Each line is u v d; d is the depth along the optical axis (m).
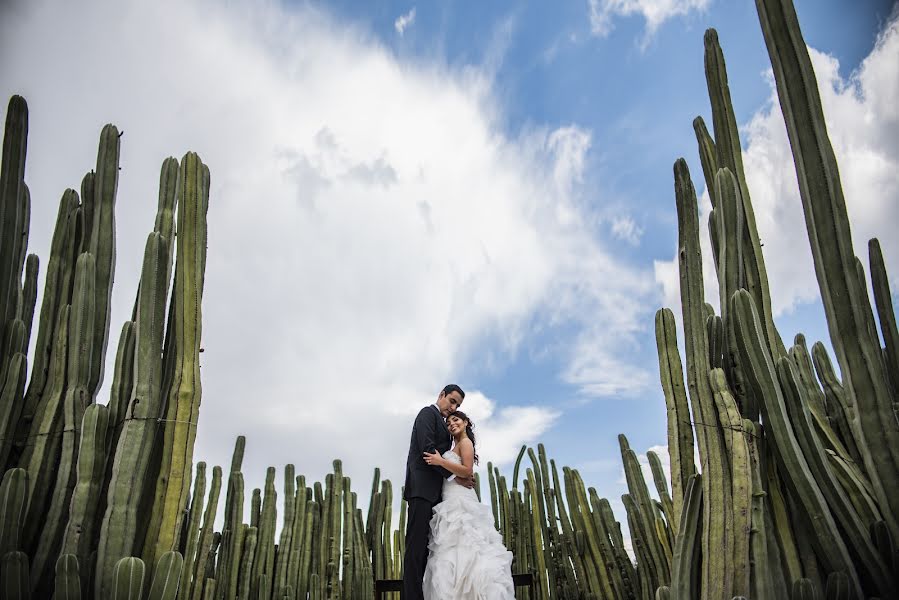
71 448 3.05
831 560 2.50
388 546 4.94
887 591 2.42
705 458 2.79
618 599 4.23
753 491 2.67
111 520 2.81
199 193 3.49
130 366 3.29
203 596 3.75
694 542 2.71
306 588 4.41
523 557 4.79
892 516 2.45
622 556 4.32
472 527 3.52
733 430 2.74
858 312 2.56
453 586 3.36
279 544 4.50
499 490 5.07
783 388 2.71
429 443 3.68
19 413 3.15
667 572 3.60
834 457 2.73
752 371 2.71
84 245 3.57
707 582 2.58
